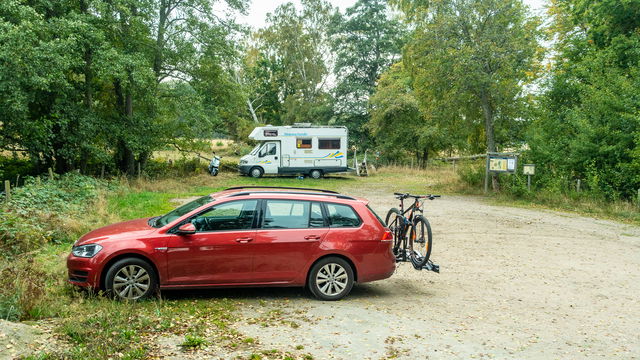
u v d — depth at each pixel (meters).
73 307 5.62
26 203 11.33
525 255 10.62
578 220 16.05
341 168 31.45
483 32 22.56
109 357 4.25
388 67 47.34
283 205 6.81
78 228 10.41
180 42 23.36
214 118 26.06
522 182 21.34
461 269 9.25
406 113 39.97
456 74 22.19
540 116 22.92
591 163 19.64
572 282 8.46
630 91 18.75
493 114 24.19
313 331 5.45
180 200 17.86
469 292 7.68
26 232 8.93
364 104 46.56
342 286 6.84
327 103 48.31
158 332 5.07
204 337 5.01
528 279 8.60
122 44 22.45
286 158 30.67
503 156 22.33
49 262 8.07
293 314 6.09
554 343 5.48
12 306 5.06
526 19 23.42
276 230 6.64
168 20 24.69
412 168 39.06
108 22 20.59
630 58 21.39
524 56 22.14
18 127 18.03
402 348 5.06
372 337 5.35
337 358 4.68
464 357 4.90
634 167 18.02
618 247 11.77
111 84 23.69
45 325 4.98
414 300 7.10
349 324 5.78
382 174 36.50
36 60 15.80
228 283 6.48
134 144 22.80
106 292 6.04
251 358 4.51
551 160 21.33
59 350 4.28
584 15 24.17
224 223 6.54
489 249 11.18
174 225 6.38
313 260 6.72
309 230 6.73
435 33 23.02
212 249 6.37
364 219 7.00
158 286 6.30
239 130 46.66
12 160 22.48
